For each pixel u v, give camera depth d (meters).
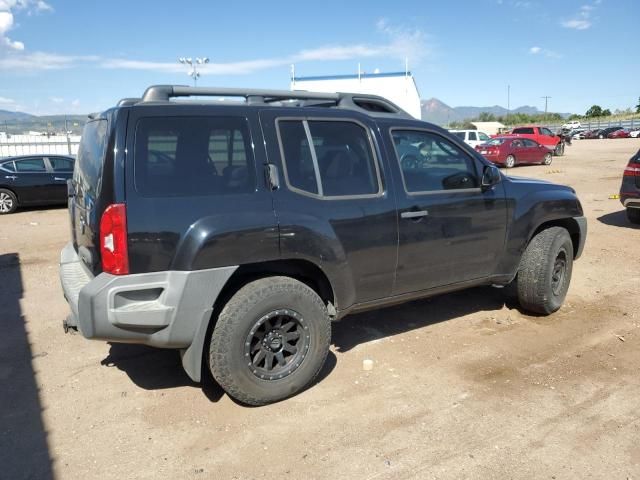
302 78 32.09
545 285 4.95
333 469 2.90
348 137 3.92
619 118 90.44
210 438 3.20
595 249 7.91
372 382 3.87
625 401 3.55
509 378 3.90
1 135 21.59
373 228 3.87
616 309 5.34
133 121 3.17
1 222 11.74
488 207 4.55
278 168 3.55
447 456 2.99
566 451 3.02
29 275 7.04
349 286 3.83
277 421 3.37
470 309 5.39
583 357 4.24
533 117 98.88
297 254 3.51
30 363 4.27
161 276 3.15
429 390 3.74
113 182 3.07
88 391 3.80
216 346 3.32
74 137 22.39
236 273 3.48
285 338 3.54
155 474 2.88
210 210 3.25
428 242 4.20
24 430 3.31
